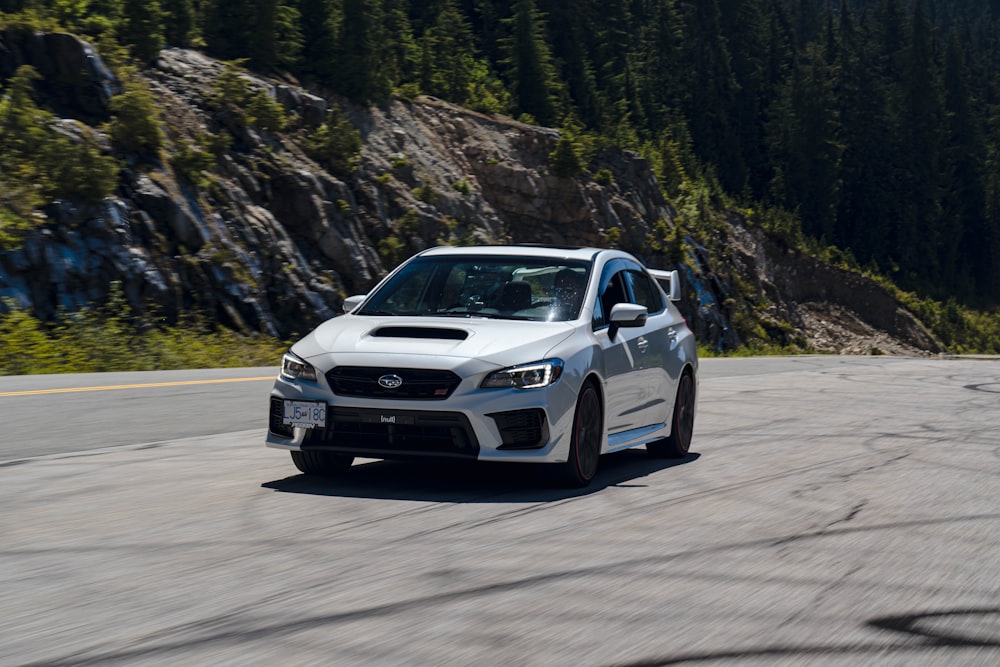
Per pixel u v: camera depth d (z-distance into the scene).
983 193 125.62
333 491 6.87
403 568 4.86
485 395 6.66
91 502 6.41
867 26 149.88
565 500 6.74
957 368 24.95
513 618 4.09
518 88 70.19
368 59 48.81
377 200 40.75
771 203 111.19
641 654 3.68
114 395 12.77
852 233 116.56
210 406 11.92
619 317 7.79
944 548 5.59
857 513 6.56
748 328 63.75
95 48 33.41
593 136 59.22
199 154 32.53
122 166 30.36
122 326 24.09
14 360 19.91
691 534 5.79
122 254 27.59
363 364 6.77
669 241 56.94
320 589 4.47
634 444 8.12
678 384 9.02
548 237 51.28
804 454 9.34
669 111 106.44
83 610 4.11
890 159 117.88
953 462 8.95
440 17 72.69
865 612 4.31
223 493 6.75
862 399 15.33
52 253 26.03
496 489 7.09
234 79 37.91
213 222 31.66
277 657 3.58
